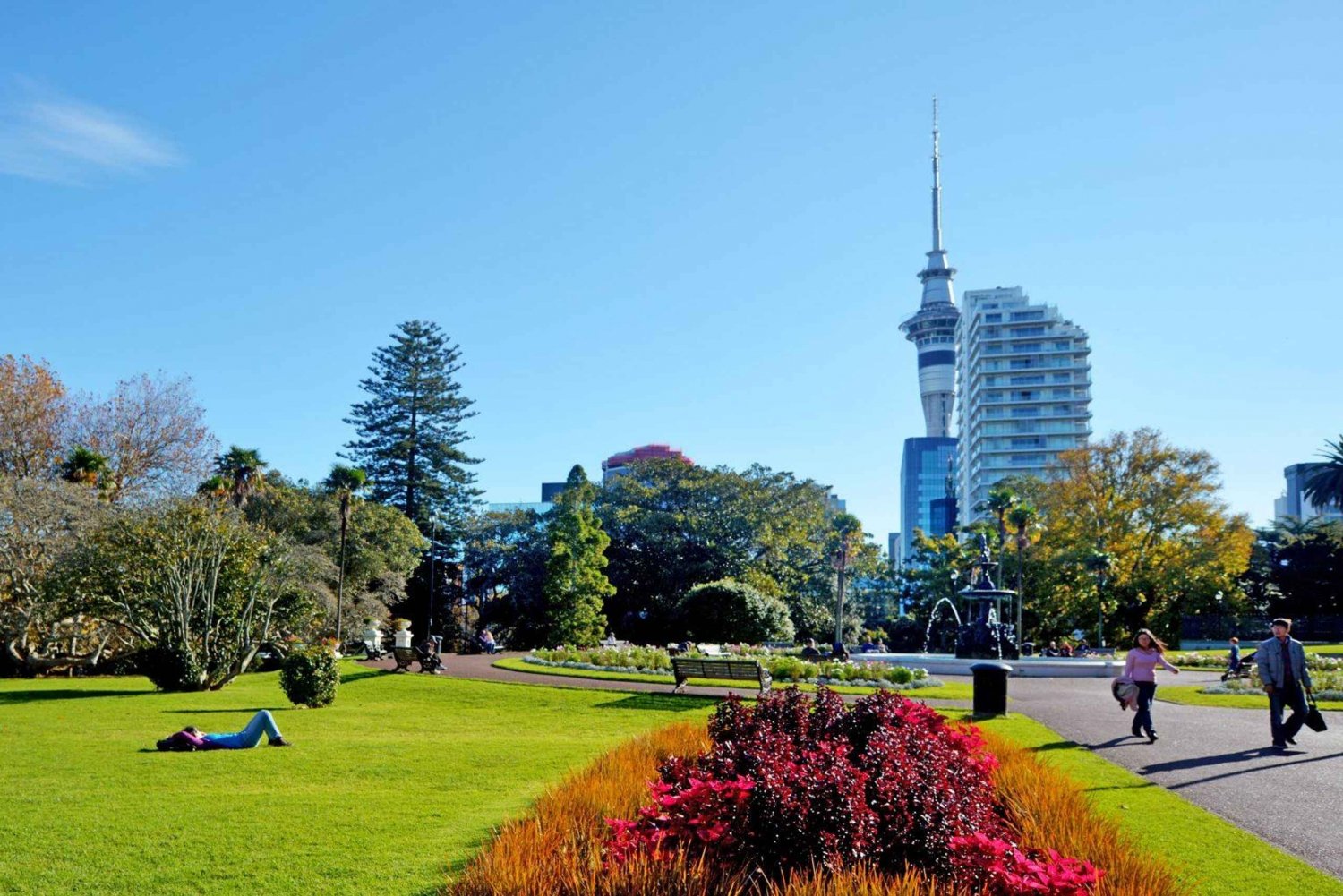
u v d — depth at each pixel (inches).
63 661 1469.0
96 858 307.7
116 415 1932.8
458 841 328.8
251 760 530.6
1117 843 295.4
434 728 741.3
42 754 560.7
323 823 356.5
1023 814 332.8
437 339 3036.4
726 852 255.9
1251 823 382.9
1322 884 293.7
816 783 273.0
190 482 1940.2
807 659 1625.2
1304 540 2962.6
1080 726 713.6
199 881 282.0
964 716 769.6
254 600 1228.5
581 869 236.5
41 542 1382.9
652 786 293.7
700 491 2945.4
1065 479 3088.1
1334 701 916.0
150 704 942.4
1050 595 2576.3
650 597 2859.3
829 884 231.1
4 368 1795.0
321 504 2242.9
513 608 3002.0
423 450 2994.6
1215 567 2445.9
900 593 3720.5
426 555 2928.2
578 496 2615.7
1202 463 2536.9
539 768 502.9
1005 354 7219.5
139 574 1129.4
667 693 1014.4
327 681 926.4
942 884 253.6
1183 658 1697.8
